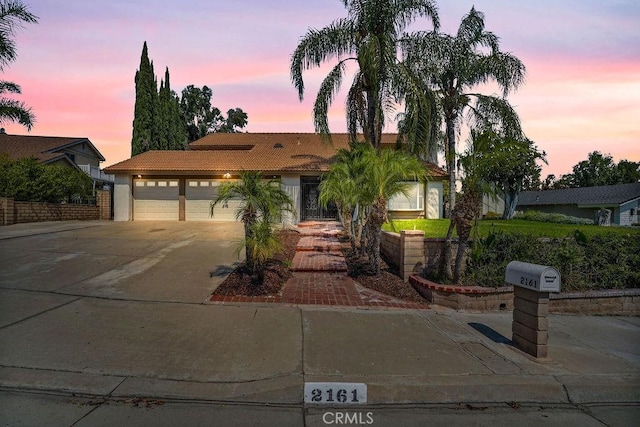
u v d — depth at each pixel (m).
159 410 3.44
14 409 3.38
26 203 16.30
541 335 4.60
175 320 5.55
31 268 8.09
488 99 15.80
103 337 4.86
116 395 3.65
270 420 3.36
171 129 31.89
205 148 23.23
